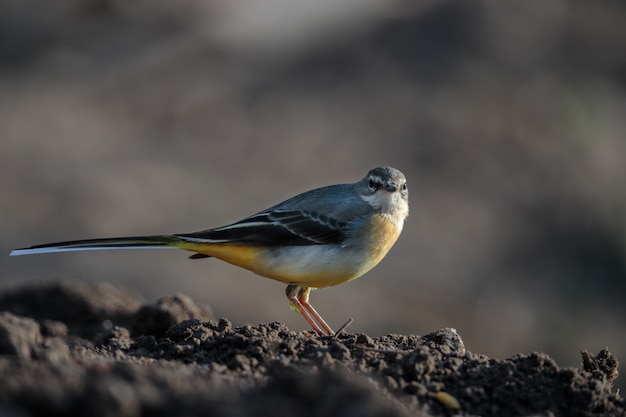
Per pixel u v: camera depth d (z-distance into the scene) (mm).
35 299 12234
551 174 23031
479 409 6348
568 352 17406
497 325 17484
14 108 23531
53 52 26656
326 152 22859
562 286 19594
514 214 21500
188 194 20281
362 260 9312
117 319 11711
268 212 9344
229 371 6457
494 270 19234
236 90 25469
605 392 6723
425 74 26609
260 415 5414
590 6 31203
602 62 28969
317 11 28453
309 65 26781
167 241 9000
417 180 21812
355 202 9336
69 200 19125
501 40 28344
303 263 9117
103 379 5559
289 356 6797
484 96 25766
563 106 25875
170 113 24250
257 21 28234
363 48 27406
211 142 23016
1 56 26328
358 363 6684
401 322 16438
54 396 5293
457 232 20094
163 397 5512
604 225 21812
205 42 27438
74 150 21609
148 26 27875
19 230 17703
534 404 6398
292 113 24516
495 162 23109
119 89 25312
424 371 6586
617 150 25203
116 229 18344
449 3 29422
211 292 16203
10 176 19812
